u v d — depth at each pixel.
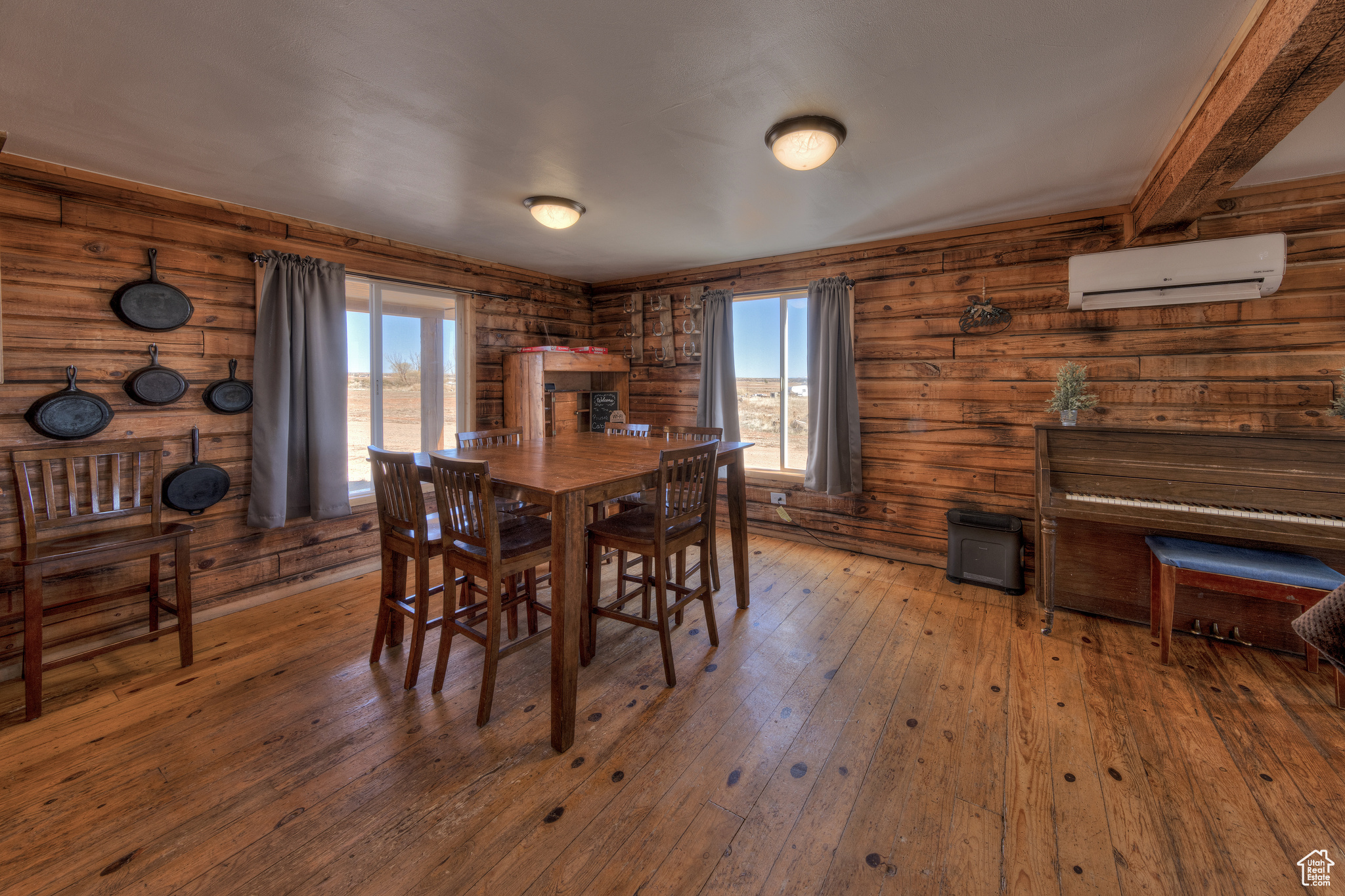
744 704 2.11
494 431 3.37
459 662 2.42
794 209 3.04
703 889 1.33
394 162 2.37
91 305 2.46
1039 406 3.24
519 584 2.92
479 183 2.62
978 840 1.47
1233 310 2.74
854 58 1.64
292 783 1.69
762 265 4.22
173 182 2.57
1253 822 1.51
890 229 3.43
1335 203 2.51
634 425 4.11
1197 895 1.30
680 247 3.89
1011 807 1.58
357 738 1.90
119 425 2.55
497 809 1.59
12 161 2.25
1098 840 1.46
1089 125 2.07
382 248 3.56
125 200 2.54
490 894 1.32
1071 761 1.77
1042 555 2.94
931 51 1.61
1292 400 2.62
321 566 3.29
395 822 1.54
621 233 3.50
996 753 1.81
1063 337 3.15
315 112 1.94
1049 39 1.55
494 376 4.34
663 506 2.18
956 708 2.06
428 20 1.45
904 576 3.47
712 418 4.38
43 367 2.35
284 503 2.96
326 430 3.14
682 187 2.69
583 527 1.92
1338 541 2.06
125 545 2.19
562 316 4.96
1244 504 2.40
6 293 2.25
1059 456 2.78
